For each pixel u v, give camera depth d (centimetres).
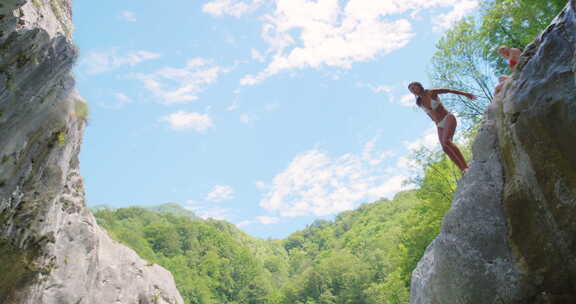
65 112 750
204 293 10319
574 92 423
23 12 536
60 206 969
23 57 562
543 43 485
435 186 2275
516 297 493
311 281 10825
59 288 1134
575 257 435
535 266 479
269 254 19088
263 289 12619
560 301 456
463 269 548
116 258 1623
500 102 575
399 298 3244
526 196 498
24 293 941
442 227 607
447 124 729
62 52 632
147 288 1677
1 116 588
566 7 471
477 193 572
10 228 773
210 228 14088
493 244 530
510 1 1734
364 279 9175
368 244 10819
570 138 424
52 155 776
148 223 12669
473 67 2102
